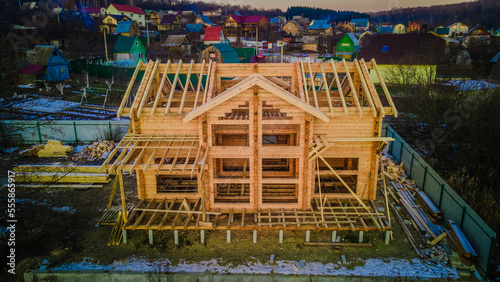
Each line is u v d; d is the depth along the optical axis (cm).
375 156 1381
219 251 1213
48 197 1603
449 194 1317
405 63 3372
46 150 2091
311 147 1304
